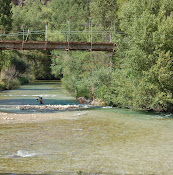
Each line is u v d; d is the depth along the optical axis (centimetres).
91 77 4075
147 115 2742
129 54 2920
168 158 1382
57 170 1204
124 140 1738
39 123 2262
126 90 2958
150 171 1205
